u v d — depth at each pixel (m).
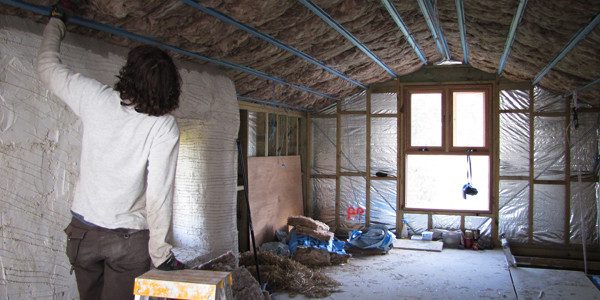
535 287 4.61
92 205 1.50
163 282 1.57
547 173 6.18
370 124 6.79
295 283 4.43
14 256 2.14
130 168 1.51
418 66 6.37
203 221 3.70
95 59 2.64
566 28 3.33
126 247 1.52
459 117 6.51
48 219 2.30
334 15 3.56
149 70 1.49
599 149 5.90
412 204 6.70
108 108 1.51
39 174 2.26
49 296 2.30
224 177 3.94
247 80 4.56
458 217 6.54
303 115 6.92
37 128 2.24
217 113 3.85
